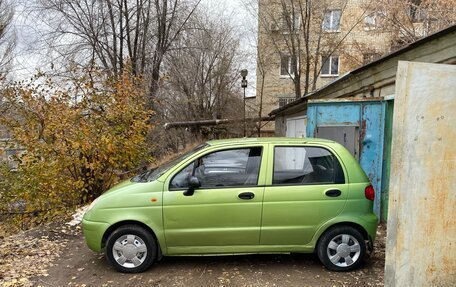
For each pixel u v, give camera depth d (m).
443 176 2.56
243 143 3.93
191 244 3.75
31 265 4.11
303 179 3.82
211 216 3.70
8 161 8.05
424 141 2.52
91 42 14.72
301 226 3.75
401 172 2.51
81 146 7.18
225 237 3.73
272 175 3.79
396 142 2.51
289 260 4.21
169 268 3.96
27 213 7.70
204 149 3.91
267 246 3.77
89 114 8.01
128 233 3.78
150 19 16.06
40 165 7.08
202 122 16.44
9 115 8.29
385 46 15.42
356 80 6.63
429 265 2.59
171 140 16.33
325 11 17.30
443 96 2.52
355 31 17.84
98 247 3.77
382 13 14.26
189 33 17.47
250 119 17.06
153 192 3.74
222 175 3.82
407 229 2.54
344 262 3.83
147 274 3.80
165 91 16.64
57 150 7.22
